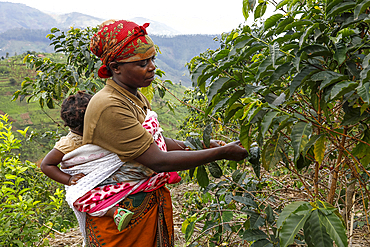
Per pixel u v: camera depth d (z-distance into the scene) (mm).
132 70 1300
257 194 2211
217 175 1758
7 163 3123
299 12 1624
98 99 1275
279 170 2957
